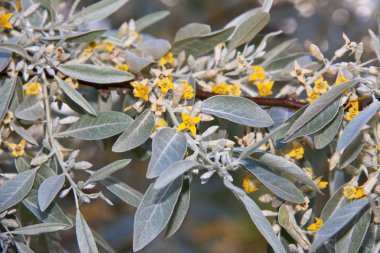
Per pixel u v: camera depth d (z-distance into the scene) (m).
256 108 0.51
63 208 1.04
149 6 1.07
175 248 1.05
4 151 0.57
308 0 1.05
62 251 0.63
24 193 0.51
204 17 1.10
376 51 0.53
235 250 1.12
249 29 0.57
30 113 0.54
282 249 0.47
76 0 0.59
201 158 0.49
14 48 0.53
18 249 0.54
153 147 0.47
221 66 0.58
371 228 0.52
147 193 0.49
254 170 0.50
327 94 0.49
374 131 0.52
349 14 1.02
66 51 0.59
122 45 0.59
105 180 0.56
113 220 1.06
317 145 0.52
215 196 1.16
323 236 0.47
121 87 0.58
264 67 0.60
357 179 0.52
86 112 0.57
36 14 0.59
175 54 0.60
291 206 0.53
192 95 0.53
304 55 0.60
